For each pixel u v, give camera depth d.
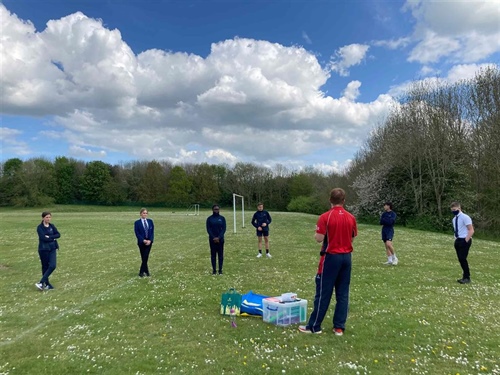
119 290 10.53
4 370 5.41
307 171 96.31
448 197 35.88
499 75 34.59
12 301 9.52
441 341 6.43
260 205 16.66
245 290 10.40
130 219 47.31
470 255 17.47
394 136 41.00
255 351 6.07
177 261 15.94
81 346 6.34
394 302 8.99
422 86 39.25
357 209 44.19
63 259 16.88
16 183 84.50
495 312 8.09
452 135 36.84
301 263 15.01
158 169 100.69
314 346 6.21
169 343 6.48
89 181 96.75
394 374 5.21
